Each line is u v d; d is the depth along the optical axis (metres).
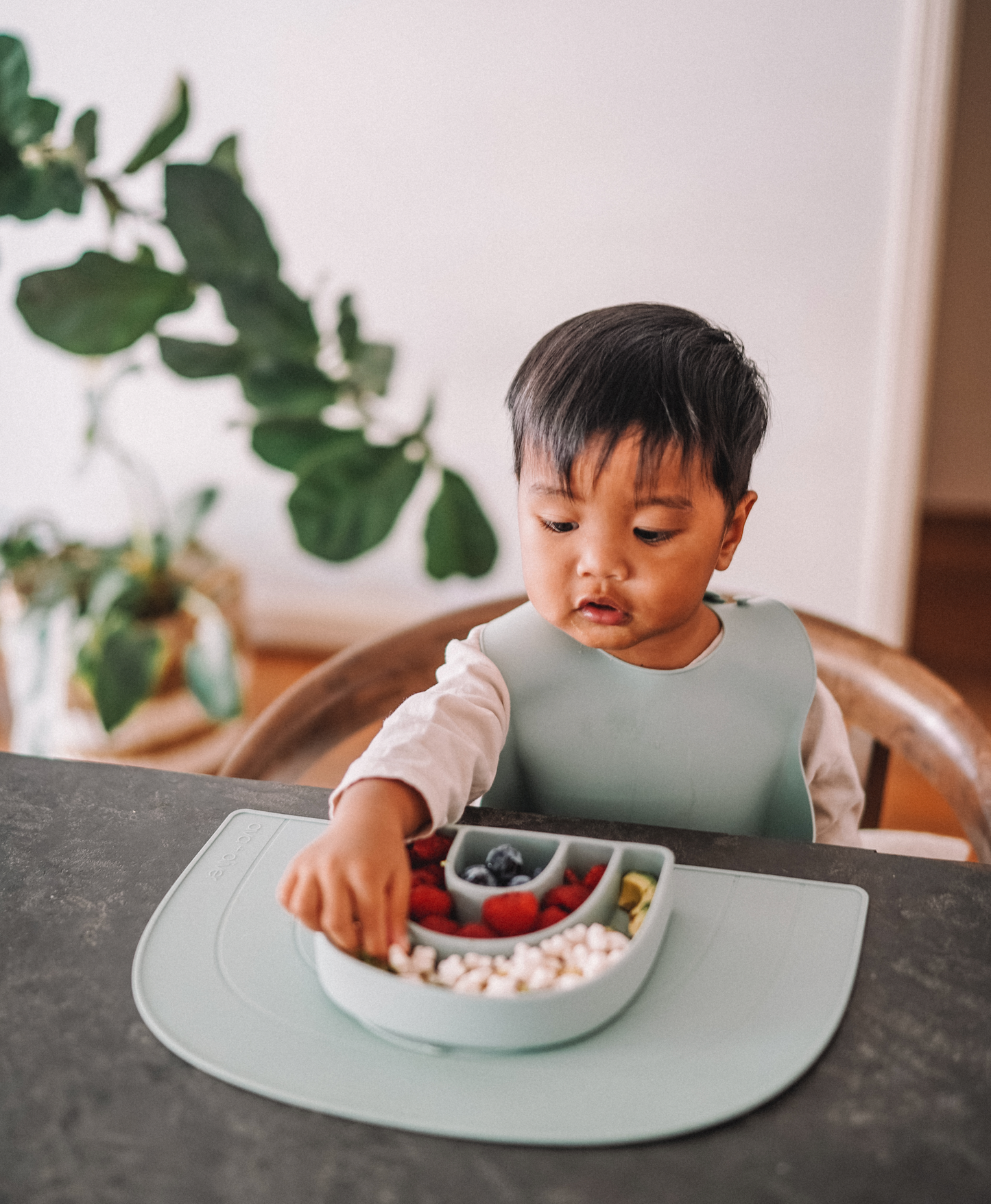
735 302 2.09
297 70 2.10
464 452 2.31
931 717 0.86
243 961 0.56
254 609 2.54
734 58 1.93
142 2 2.10
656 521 0.63
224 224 1.76
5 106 1.72
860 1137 0.46
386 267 2.21
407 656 0.94
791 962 0.56
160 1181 0.44
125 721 1.84
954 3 1.80
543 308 2.17
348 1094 0.48
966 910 0.60
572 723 0.80
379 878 0.55
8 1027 0.52
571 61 1.99
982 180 3.04
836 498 2.18
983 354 3.25
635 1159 0.45
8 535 2.11
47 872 0.63
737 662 0.79
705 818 0.82
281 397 1.90
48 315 1.73
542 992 0.50
